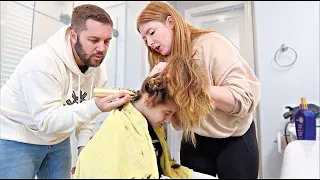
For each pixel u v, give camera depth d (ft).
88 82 3.70
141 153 2.16
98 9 3.21
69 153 3.95
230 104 2.56
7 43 4.34
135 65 6.16
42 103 2.69
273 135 5.60
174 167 2.68
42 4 5.73
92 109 2.47
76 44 3.16
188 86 2.33
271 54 6.12
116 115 2.32
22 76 2.81
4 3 4.45
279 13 6.19
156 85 2.37
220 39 2.98
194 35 3.14
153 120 2.43
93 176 2.12
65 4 6.24
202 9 7.84
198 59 2.84
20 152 3.14
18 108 3.01
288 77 5.85
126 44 6.26
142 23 3.30
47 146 3.45
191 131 2.76
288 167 2.38
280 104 5.79
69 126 2.60
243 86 2.67
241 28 7.24
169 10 3.15
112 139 2.21
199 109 2.38
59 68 3.03
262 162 5.40
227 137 3.08
